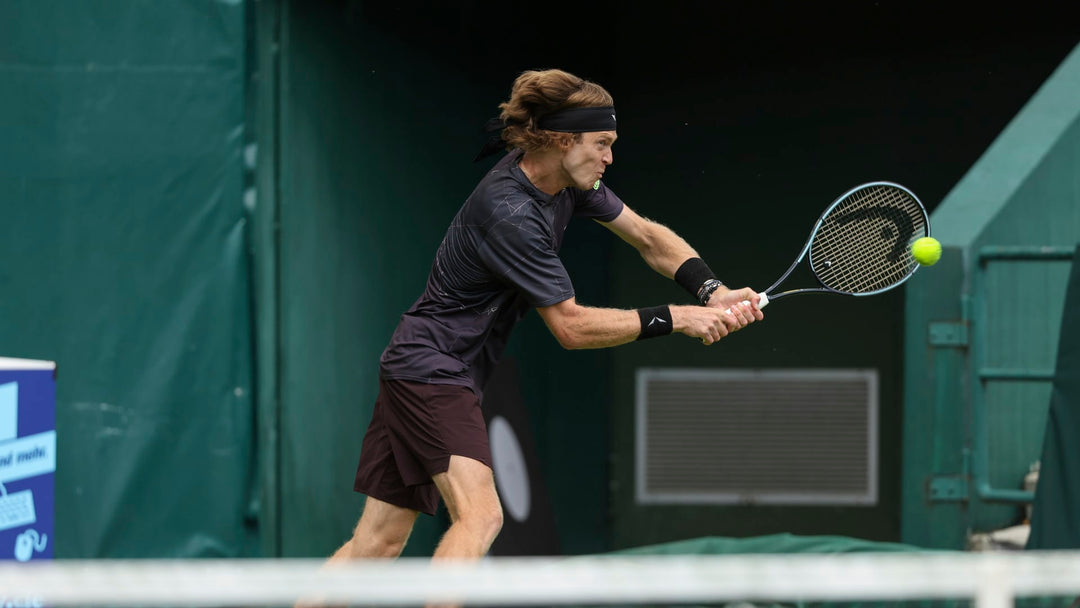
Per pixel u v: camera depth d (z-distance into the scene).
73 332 18.30
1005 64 28.03
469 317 11.72
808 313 28.75
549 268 11.45
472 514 11.33
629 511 29.20
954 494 18.38
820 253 13.66
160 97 18.09
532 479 23.59
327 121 19.11
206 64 18.00
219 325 18.02
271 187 17.98
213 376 18.03
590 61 28.77
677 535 29.08
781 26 28.92
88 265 18.30
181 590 5.13
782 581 5.16
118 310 18.20
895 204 13.84
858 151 28.69
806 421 28.78
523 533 21.95
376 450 12.27
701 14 29.20
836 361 28.64
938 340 18.39
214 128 17.98
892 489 28.50
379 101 20.72
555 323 11.57
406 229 21.81
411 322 11.85
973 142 28.22
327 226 19.20
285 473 18.12
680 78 29.33
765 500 28.84
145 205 18.16
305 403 18.62
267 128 17.97
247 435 18.02
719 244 29.19
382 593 5.16
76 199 18.31
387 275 21.19
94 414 18.23
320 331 19.05
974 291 18.34
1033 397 19.23
